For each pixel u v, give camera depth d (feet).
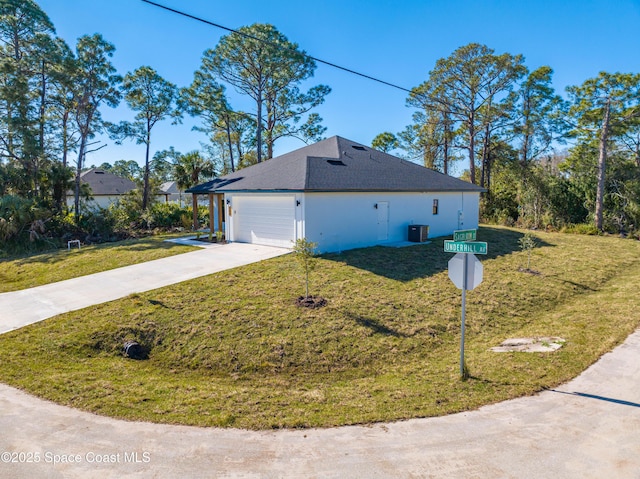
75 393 19.10
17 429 15.76
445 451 14.40
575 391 19.01
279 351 24.70
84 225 76.33
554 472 13.03
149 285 35.76
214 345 25.32
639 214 78.07
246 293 33.09
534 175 92.12
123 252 51.88
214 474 13.07
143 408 17.78
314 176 48.75
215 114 111.55
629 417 16.44
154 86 94.02
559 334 27.27
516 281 40.81
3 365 22.11
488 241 61.82
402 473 13.14
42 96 82.64
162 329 27.09
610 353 23.30
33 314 29.84
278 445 14.94
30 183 74.13
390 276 39.17
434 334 27.96
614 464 13.38
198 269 40.57
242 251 48.49
